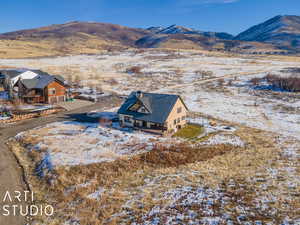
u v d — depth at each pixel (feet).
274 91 236.02
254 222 44.21
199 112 164.76
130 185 65.31
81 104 184.85
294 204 49.62
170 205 53.16
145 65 415.23
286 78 254.47
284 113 164.14
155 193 59.36
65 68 366.84
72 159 82.58
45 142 100.42
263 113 165.07
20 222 52.44
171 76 322.96
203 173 71.46
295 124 140.26
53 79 184.44
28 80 185.57
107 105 182.70
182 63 433.48
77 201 58.75
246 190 57.93
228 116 156.66
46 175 72.33
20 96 184.75
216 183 63.10
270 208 48.80
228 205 51.16
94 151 90.84
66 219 52.08
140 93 124.98
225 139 110.93
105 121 138.92
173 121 123.34
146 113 122.21
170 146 97.19
